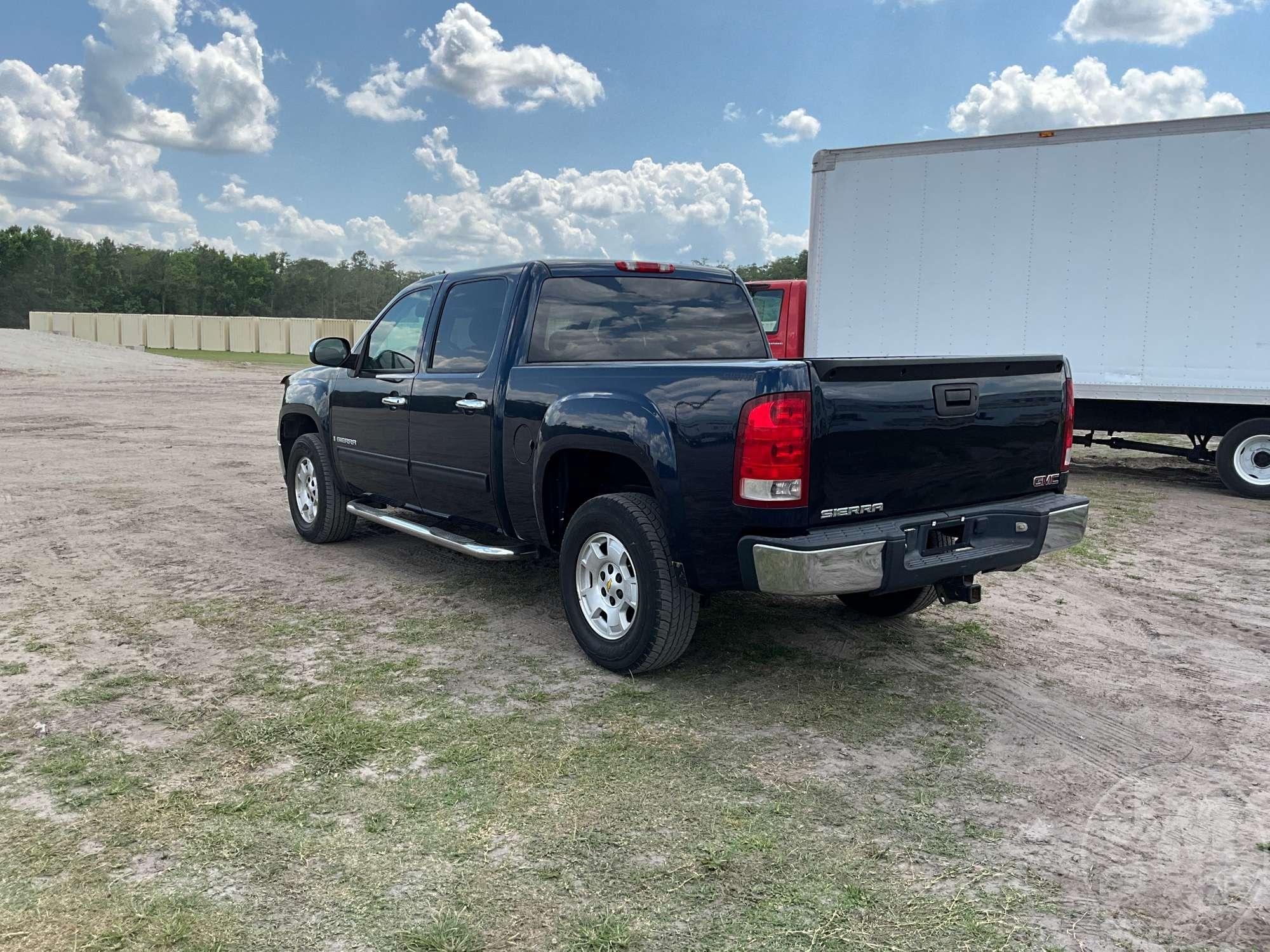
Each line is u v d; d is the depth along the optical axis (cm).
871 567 368
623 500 425
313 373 708
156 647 468
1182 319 930
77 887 264
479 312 527
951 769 346
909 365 383
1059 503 432
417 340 580
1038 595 596
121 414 1780
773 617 533
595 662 448
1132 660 473
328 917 253
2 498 891
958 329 1034
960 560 392
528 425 470
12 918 250
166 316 6662
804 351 1211
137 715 385
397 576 612
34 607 534
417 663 451
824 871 277
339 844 289
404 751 355
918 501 397
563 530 480
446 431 532
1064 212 970
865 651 478
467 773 337
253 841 290
